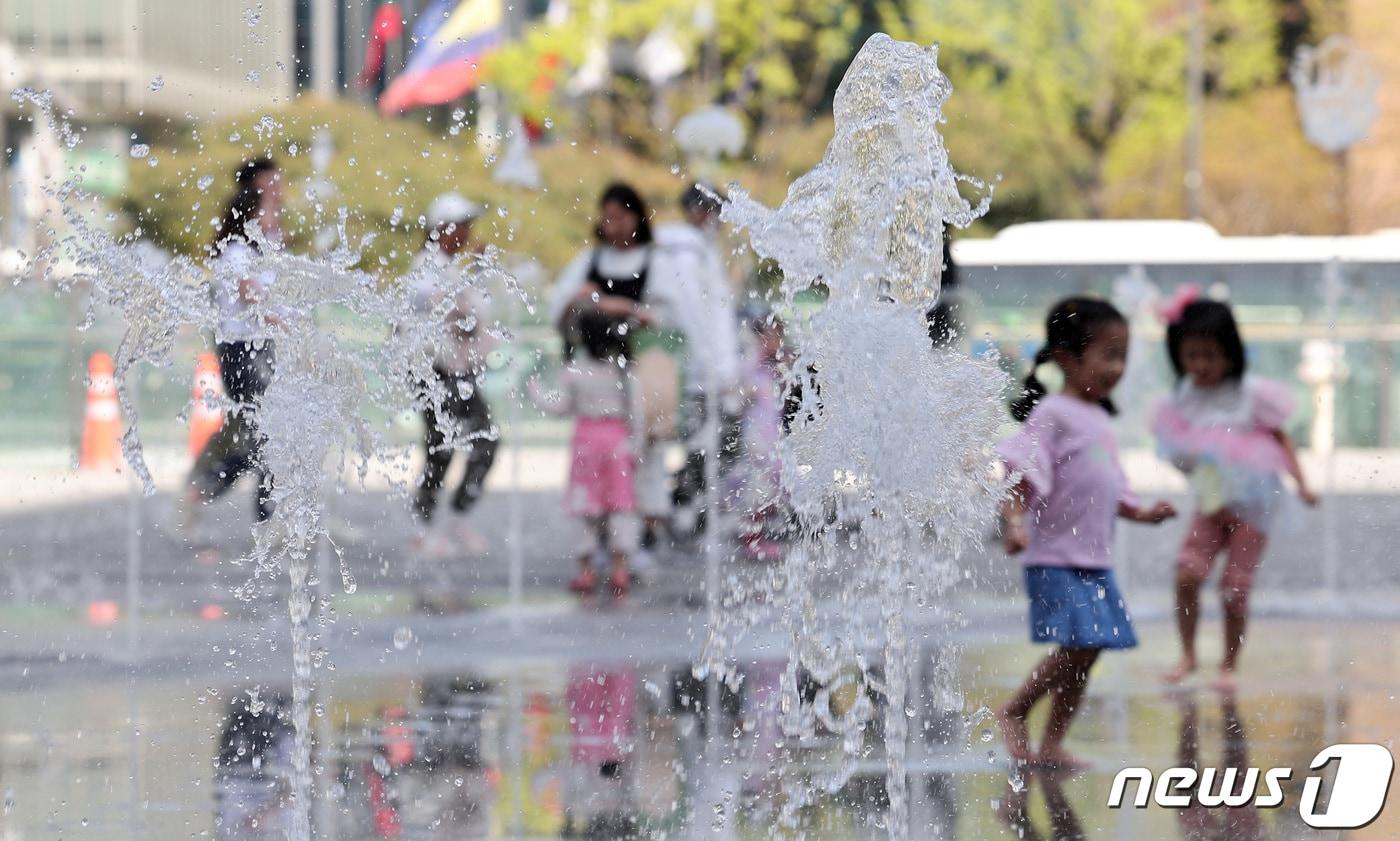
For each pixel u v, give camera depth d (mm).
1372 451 31234
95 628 21047
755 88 82688
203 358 25859
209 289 14906
